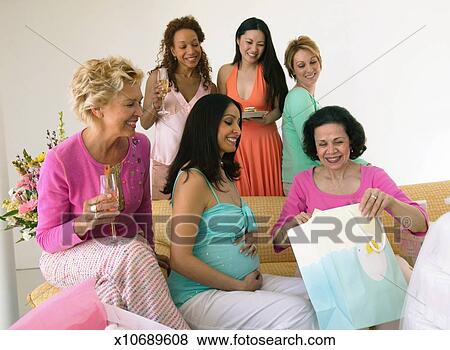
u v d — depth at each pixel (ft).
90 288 4.78
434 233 4.74
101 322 4.67
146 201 6.16
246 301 5.08
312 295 4.97
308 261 5.04
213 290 5.30
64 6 9.44
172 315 5.00
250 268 5.46
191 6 9.55
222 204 5.37
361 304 4.91
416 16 9.00
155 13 9.56
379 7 9.09
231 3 9.48
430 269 4.58
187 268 5.19
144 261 5.02
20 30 9.45
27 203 6.77
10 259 7.47
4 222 7.36
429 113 9.12
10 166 9.84
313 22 9.32
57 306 4.58
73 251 5.30
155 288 4.99
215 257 5.33
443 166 9.06
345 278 4.96
